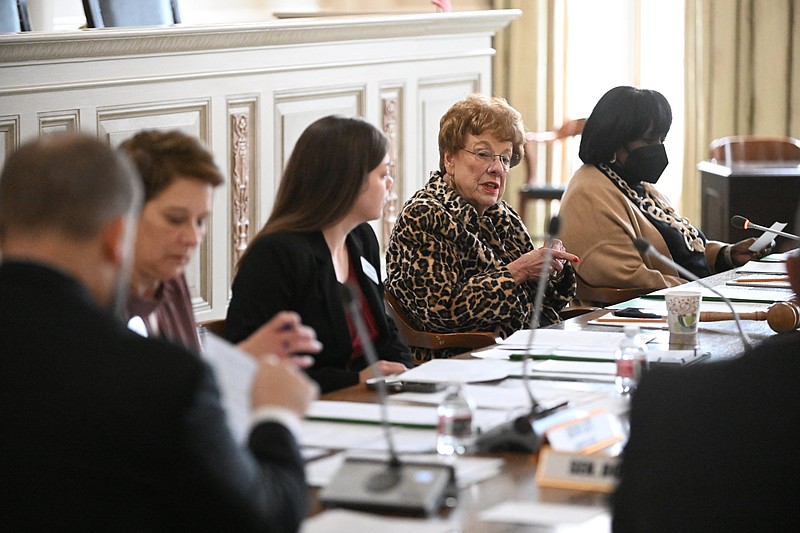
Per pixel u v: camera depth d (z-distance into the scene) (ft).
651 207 32.53
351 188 21.48
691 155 61.87
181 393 10.64
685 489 11.64
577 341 21.88
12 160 11.06
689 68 61.52
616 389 18.39
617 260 31.60
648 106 31.89
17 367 10.61
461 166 27.40
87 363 10.64
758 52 59.57
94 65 35.19
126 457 10.52
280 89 41.70
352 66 44.55
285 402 12.42
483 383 18.92
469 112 27.17
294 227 21.52
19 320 10.74
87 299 11.00
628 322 24.39
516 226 28.04
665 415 11.91
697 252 32.86
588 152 32.48
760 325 23.82
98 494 10.48
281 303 21.03
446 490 13.41
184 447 10.54
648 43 63.36
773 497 11.48
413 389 18.48
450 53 49.19
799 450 11.48
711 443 11.66
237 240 40.98
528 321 26.94
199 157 16.11
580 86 64.59
